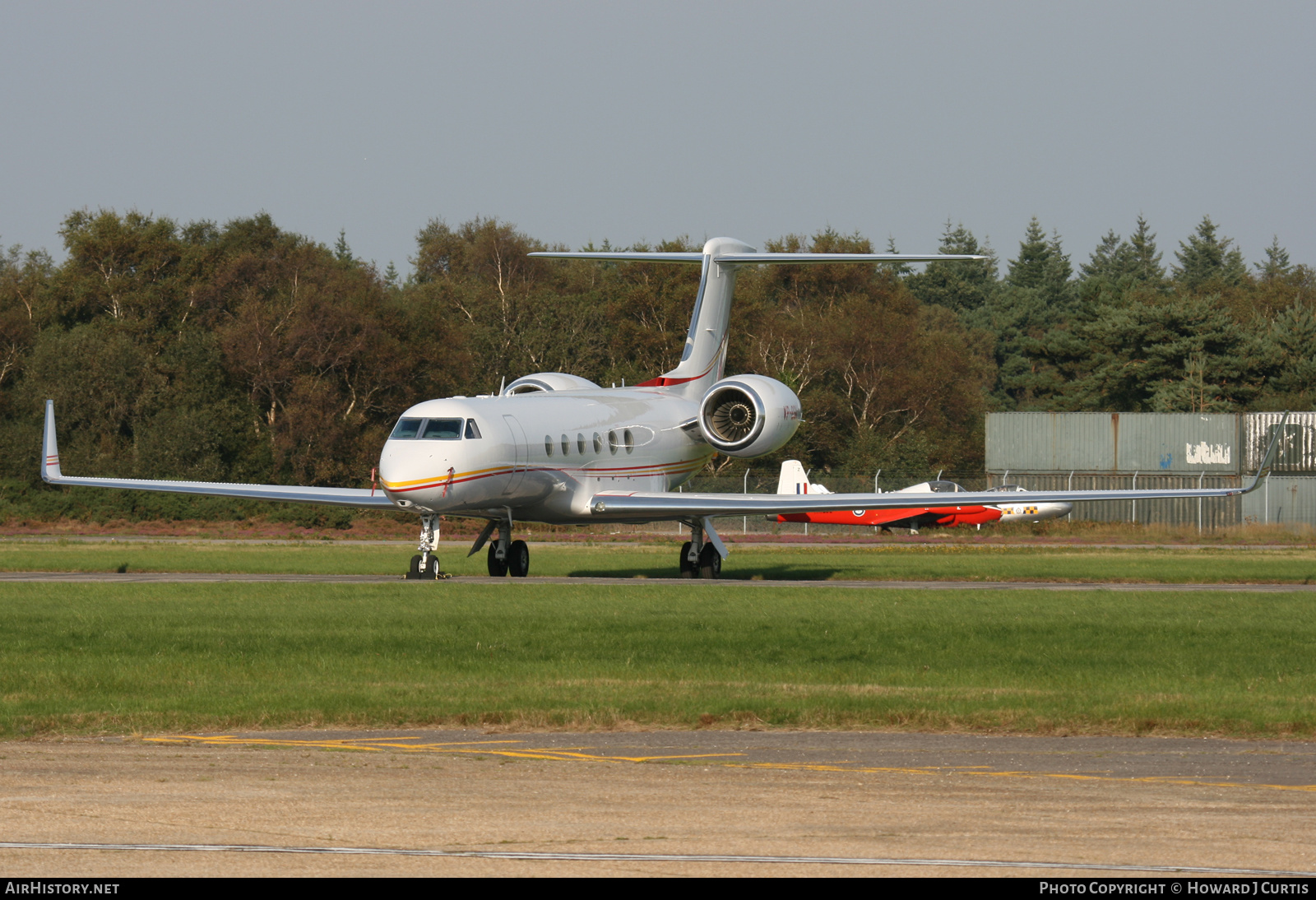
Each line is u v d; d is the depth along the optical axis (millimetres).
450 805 33875
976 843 30250
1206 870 28094
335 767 38969
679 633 73500
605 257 136250
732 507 115188
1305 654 67625
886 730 46656
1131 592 103375
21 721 46281
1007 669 61875
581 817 32594
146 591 98000
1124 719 47312
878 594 99438
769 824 31922
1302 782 37344
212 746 42562
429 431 106438
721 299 141250
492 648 67062
